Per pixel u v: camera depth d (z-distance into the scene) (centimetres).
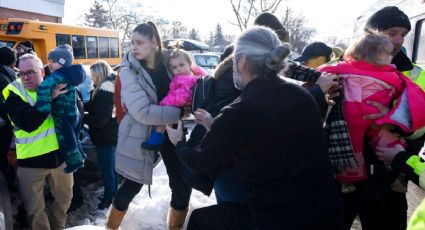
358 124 227
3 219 289
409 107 221
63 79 329
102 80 438
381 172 236
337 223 191
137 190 320
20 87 328
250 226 207
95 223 416
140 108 285
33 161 333
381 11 264
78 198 450
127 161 305
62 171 353
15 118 320
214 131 189
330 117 234
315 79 233
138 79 294
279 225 184
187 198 330
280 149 180
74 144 343
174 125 300
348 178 237
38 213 347
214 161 189
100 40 1507
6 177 423
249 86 188
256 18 289
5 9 2358
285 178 182
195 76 299
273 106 181
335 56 453
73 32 1328
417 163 206
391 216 251
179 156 219
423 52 701
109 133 431
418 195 475
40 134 332
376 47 227
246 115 180
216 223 216
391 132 229
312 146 185
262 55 183
